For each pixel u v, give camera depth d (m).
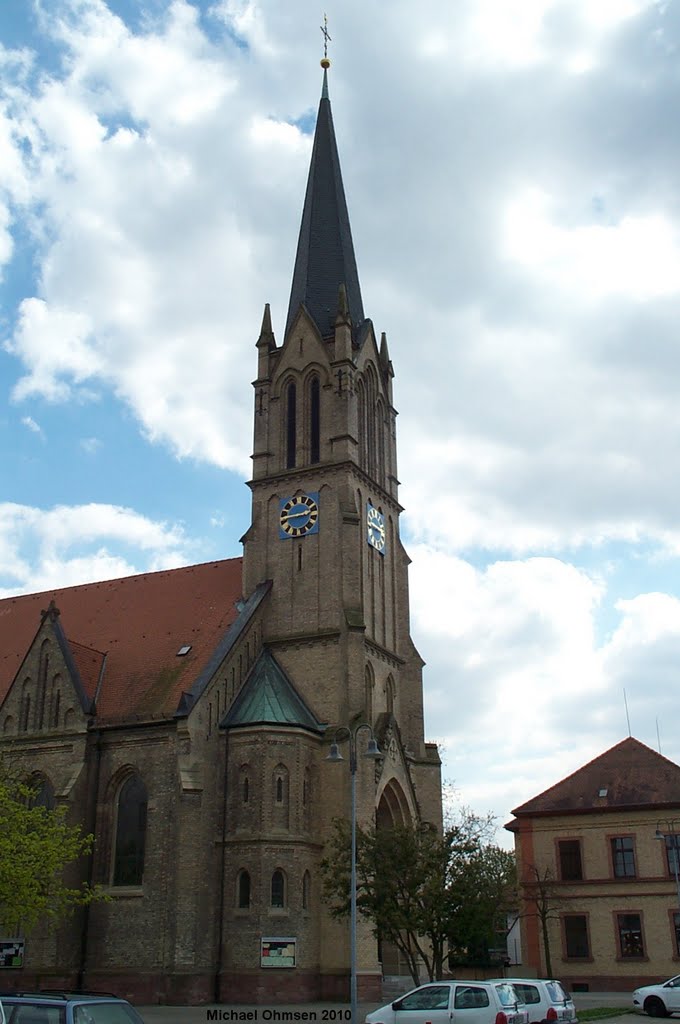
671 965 80.38
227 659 65.75
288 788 61.84
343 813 62.62
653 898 82.62
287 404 78.00
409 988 67.00
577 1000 68.75
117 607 77.44
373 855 51.22
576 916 84.50
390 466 81.94
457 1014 37.16
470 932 49.88
